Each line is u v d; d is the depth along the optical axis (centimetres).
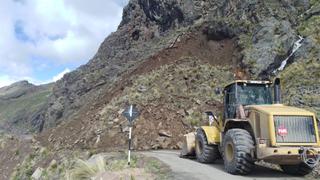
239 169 1327
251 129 1355
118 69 5388
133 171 1492
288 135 1255
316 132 1273
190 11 4816
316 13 3388
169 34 4950
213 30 3953
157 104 3016
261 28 3503
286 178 1301
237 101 1479
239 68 3400
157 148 2595
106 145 2780
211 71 3469
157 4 5403
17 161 4059
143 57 4797
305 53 2967
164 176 1361
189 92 3219
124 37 5922
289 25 3406
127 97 3275
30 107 18062
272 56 3234
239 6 4003
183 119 2816
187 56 3872
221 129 1593
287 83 2703
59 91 6838
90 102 4647
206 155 1639
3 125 16538
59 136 3766
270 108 1321
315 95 2334
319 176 1337
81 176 1522
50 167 2709
